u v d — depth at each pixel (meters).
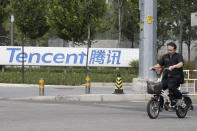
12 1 84.19
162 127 18.89
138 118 21.98
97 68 67.94
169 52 21.91
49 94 35.72
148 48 34.03
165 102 22.09
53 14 78.06
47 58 65.00
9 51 65.06
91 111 25.09
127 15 92.44
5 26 106.00
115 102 31.42
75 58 64.88
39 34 86.94
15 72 61.06
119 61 64.94
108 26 83.38
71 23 77.44
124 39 101.06
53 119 21.31
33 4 84.56
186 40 89.00
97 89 42.94
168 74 21.88
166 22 86.88
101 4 77.69
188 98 22.94
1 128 18.33
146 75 34.12
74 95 32.59
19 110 25.25
